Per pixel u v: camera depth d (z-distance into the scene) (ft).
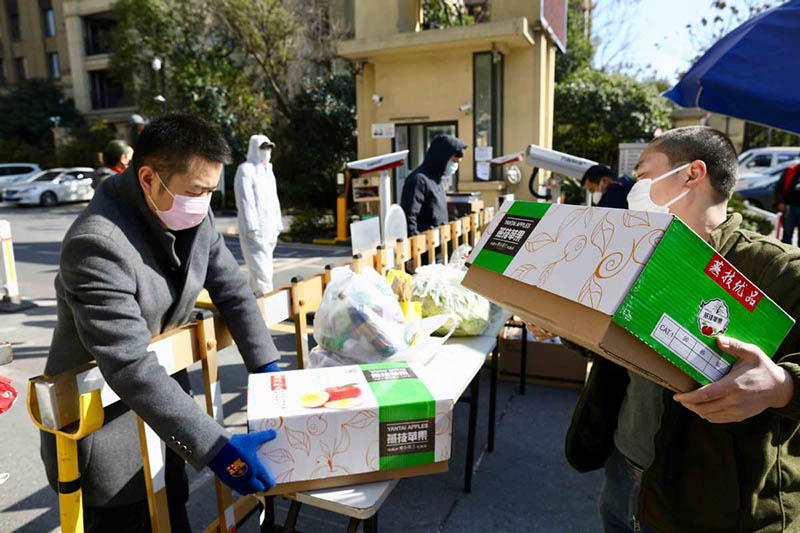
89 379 4.31
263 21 47.88
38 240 36.14
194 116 4.47
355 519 4.63
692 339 3.12
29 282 23.65
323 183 41.75
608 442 5.07
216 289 5.54
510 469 8.96
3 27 101.35
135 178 4.43
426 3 37.91
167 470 5.70
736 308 3.22
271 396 4.60
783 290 3.56
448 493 8.34
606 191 12.82
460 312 7.32
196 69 53.52
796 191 22.39
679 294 3.07
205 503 8.27
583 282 3.28
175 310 5.05
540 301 3.64
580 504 8.08
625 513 4.84
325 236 37.81
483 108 31.04
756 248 3.78
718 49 7.28
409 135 32.71
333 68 53.78
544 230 3.93
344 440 4.38
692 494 3.91
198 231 5.01
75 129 85.76
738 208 30.22
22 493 8.46
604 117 51.88
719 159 4.07
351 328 5.89
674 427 3.96
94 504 4.82
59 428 4.11
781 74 6.27
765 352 3.38
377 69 32.37
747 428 3.70
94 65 91.15
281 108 50.60
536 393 11.82
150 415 4.00
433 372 6.08
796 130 6.23
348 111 47.34
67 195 60.34
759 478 3.67
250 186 16.39
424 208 14.37
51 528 7.66
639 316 2.98
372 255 9.46
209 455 3.98
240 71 55.16
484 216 20.59
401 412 4.47
